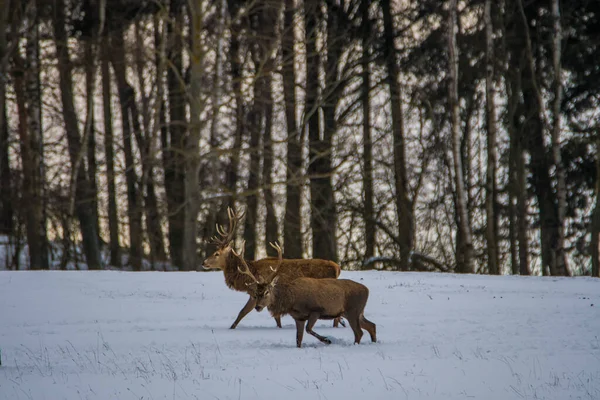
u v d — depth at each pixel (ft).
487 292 126.31
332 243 200.13
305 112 196.24
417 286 132.77
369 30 202.59
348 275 150.30
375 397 54.85
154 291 124.88
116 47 195.72
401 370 63.77
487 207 209.77
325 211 197.98
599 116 201.46
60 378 63.00
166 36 187.01
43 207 193.36
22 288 125.90
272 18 198.29
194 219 172.76
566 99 200.75
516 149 210.18
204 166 209.77
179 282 135.13
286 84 196.65
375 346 76.89
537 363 66.59
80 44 197.36
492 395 55.16
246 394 56.13
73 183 190.39
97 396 56.44
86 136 188.75
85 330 90.68
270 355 71.56
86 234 202.80
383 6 202.39
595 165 200.03
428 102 208.64
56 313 103.86
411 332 86.74
